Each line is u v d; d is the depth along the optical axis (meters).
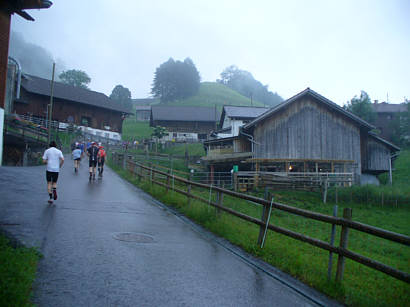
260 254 6.90
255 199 7.83
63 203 10.09
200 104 141.00
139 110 118.50
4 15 14.55
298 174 27.70
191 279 5.09
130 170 22.31
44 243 5.85
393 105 61.38
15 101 50.22
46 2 13.61
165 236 7.68
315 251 9.30
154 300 4.20
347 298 5.00
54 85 58.56
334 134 29.89
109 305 3.91
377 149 31.83
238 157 29.05
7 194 10.12
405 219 19.78
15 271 4.11
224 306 4.30
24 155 21.77
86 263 5.17
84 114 58.72
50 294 4.01
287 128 29.09
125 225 8.23
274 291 5.06
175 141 64.00
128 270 5.11
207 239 8.00
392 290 5.84
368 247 12.70
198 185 11.20
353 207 22.45
